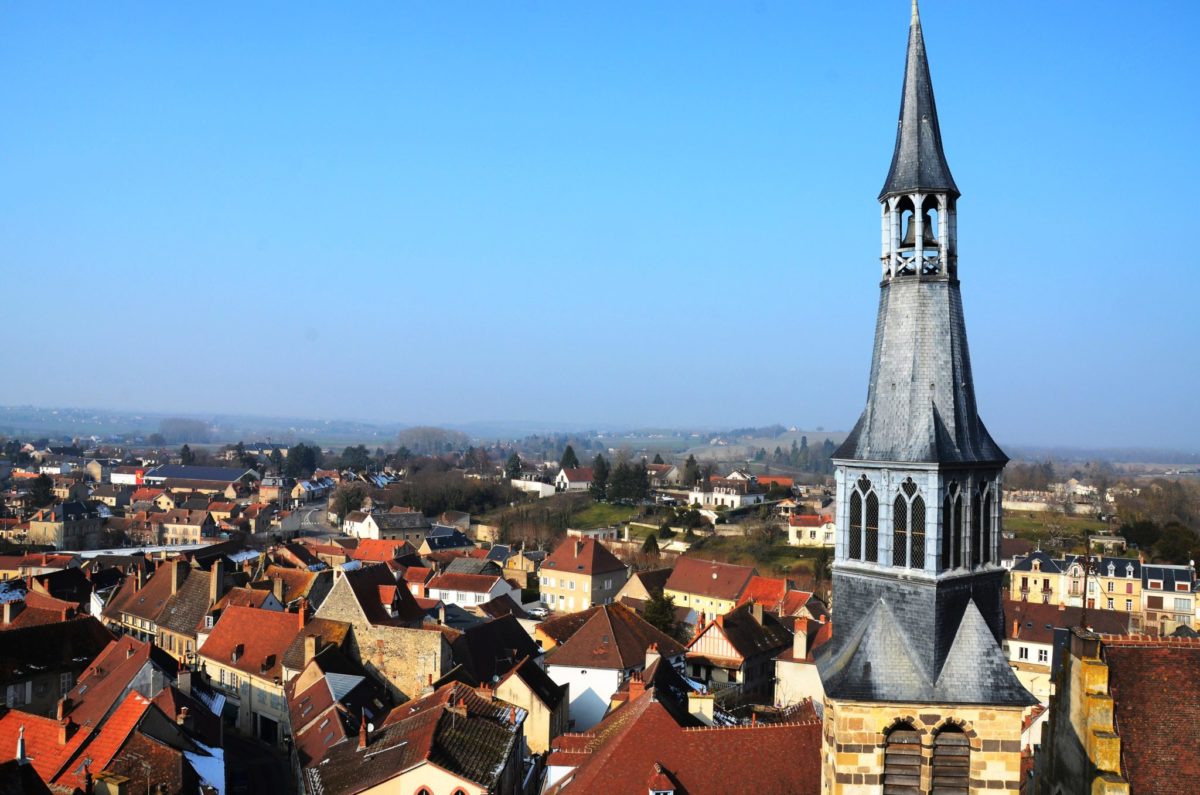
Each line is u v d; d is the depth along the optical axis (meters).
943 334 33.09
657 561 198.38
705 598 152.62
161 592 129.50
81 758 61.66
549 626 120.38
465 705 67.19
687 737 47.94
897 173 33.81
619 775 46.56
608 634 97.19
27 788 46.59
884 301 34.28
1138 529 190.75
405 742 62.88
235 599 120.62
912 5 34.66
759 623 113.19
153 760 60.69
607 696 93.31
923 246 33.66
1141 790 31.42
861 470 33.47
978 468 32.47
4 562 176.25
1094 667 32.91
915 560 31.95
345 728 72.31
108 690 77.00
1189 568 153.62
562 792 48.25
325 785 62.53
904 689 31.09
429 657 91.00
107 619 133.38
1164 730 32.31
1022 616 126.81
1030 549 182.38
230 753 90.12
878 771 31.36
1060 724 36.25
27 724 65.44
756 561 193.12
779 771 46.31
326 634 94.38
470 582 158.88
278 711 94.25
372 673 93.06
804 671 95.50
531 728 78.12
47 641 95.12
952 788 31.39
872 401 33.75
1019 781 30.78
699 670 105.38
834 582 34.25
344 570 105.62
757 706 83.44
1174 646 34.16
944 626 31.48
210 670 105.50
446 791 58.19
